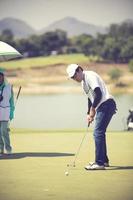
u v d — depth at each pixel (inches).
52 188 404.5
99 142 481.4
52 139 753.0
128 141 716.7
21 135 826.8
